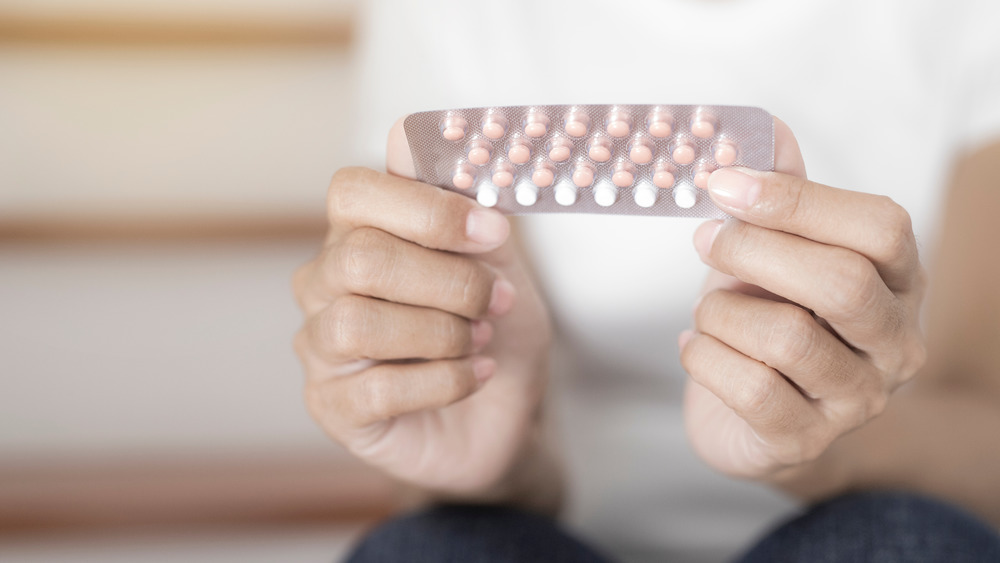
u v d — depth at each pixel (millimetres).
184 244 1018
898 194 580
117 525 948
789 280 408
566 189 430
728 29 569
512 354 488
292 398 1020
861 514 478
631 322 600
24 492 939
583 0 577
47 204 999
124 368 1003
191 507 951
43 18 950
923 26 566
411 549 497
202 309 1016
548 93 588
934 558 460
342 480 968
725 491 616
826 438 434
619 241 579
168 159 1007
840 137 577
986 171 596
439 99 594
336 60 1000
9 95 967
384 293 431
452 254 435
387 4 610
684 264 580
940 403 578
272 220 1023
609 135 421
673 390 634
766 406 420
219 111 1002
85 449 992
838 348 418
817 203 405
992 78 578
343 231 440
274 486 960
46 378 998
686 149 417
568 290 596
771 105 575
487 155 427
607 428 636
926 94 573
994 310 599
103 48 970
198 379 1011
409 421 466
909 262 413
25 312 997
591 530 633
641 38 577
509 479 516
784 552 481
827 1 561
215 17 971
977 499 532
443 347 437
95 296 1003
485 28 587
